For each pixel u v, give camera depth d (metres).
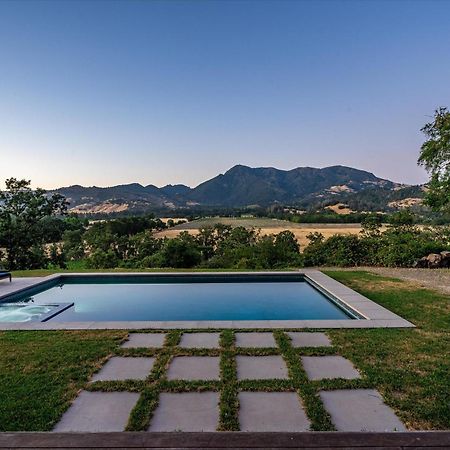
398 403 3.31
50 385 3.70
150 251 24.73
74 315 8.12
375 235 16.17
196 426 2.98
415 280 10.39
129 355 4.54
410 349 4.75
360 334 5.38
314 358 4.46
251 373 4.00
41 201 22.47
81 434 2.24
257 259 14.97
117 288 10.87
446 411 3.19
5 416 3.11
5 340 5.12
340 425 2.98
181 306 8.94
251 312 8.34
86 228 46.00
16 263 22.81
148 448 2.11
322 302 9.12
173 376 3.92
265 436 2.20
